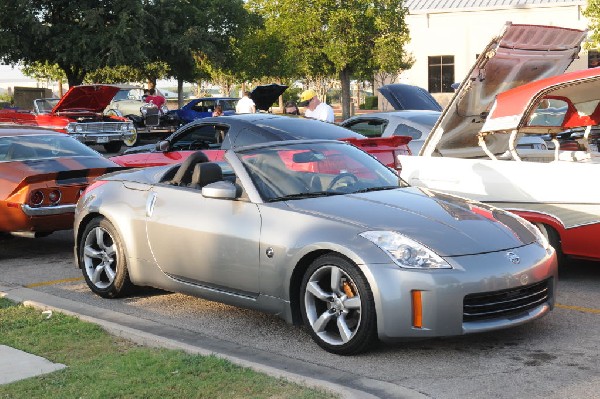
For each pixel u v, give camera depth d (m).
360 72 34.97
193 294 6.46
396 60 34.97
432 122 12.30
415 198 6.07
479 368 5.11
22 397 4.50
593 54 37.31
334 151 6.68
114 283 7.08
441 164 7.97
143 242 6.75
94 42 34.44
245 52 38.84
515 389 4.71
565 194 7.24
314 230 5.54
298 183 6.19
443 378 4.93
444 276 5.11
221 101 28.06
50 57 36.12
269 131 9.77
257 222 5.88
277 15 36.44
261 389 4.52
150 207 6.72
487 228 5.62
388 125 12.60
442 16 40.53
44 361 5.16
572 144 9.71
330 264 5.40
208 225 6.18
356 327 5.31
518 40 7.52
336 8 34.31
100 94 23.06
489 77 7.86
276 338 5.91
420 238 5.33
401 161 8.27
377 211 5.69
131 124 24.64
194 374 4.79
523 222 6.03
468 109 8.00
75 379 4.79
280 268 5.68
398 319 5.12
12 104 42.72
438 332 5.12
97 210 7.12
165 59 37.53
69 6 34.59
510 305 5.37
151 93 28.52
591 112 7.88
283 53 38.25
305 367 5.18
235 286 6.03
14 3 34.06
